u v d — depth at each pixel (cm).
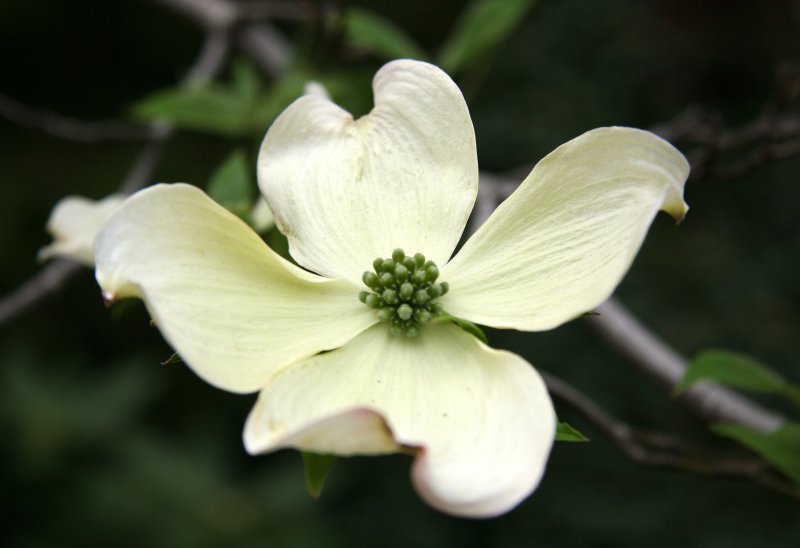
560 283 18
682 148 45
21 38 73
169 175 69
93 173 71
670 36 66
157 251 17
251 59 39
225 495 46
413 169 19
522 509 56
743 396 56
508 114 62
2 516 47
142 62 75
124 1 74
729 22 67
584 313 17
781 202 62
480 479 15
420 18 72
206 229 17
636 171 17
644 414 54
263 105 28
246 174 22
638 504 54
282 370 17
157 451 47
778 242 61
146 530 45
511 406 16
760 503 54
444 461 16
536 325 17
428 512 57
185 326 17
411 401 17
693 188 63
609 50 65
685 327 58
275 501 46
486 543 56
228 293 17
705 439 54
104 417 48
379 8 72
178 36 75
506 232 18
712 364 22
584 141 17
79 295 69
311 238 19
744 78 67
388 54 31
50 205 70
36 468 46
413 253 19
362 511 57
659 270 60
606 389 54
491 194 27
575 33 65
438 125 19
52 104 74
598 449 55
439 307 18
